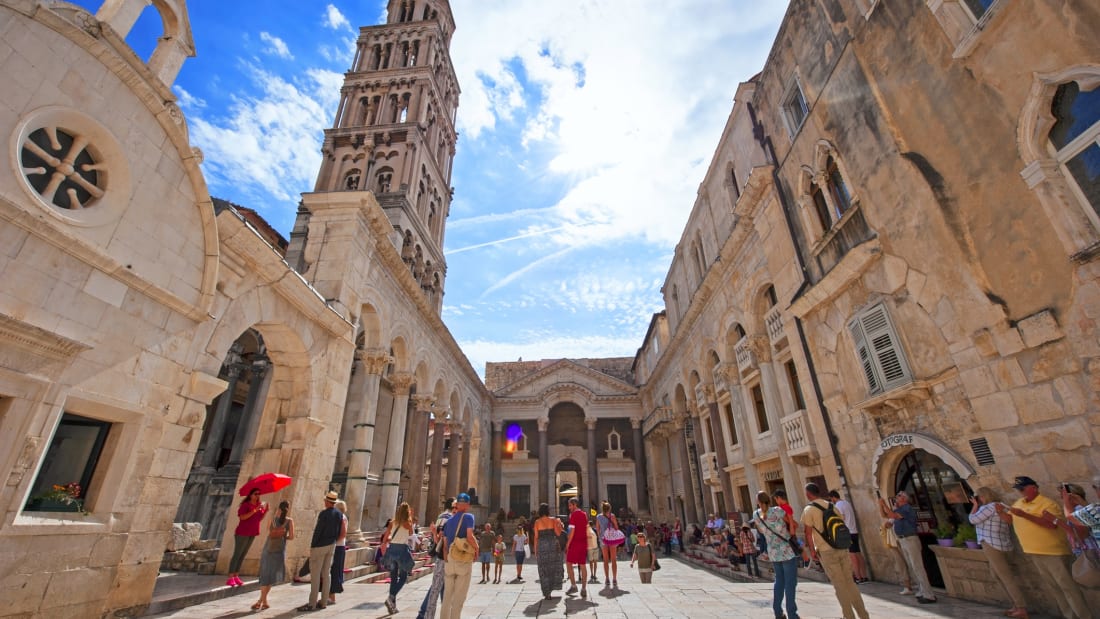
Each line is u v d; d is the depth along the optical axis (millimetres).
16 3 6844
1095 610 6387
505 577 16469
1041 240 7332
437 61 39688
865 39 11141
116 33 8125
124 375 8172
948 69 8852
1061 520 6645
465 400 37000
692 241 26891
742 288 19172
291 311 13352
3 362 6453
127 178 8305
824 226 13594
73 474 7789
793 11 14289
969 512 9312
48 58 7277
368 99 35906
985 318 8289
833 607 8672
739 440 20547
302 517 13336
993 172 8062
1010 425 7938
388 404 28547
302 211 27406
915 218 9812
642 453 44094
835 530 6504
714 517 24484
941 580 9859
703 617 8344
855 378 12031
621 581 14336
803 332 14273
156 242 8820
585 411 45781
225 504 19469
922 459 10266
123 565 8070
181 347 9438
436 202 35906
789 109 15156
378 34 39844
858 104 11453
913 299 9977
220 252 10688
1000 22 7719
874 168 10961
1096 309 6637
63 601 7074
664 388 35438
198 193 9742
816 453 14047
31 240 6840
